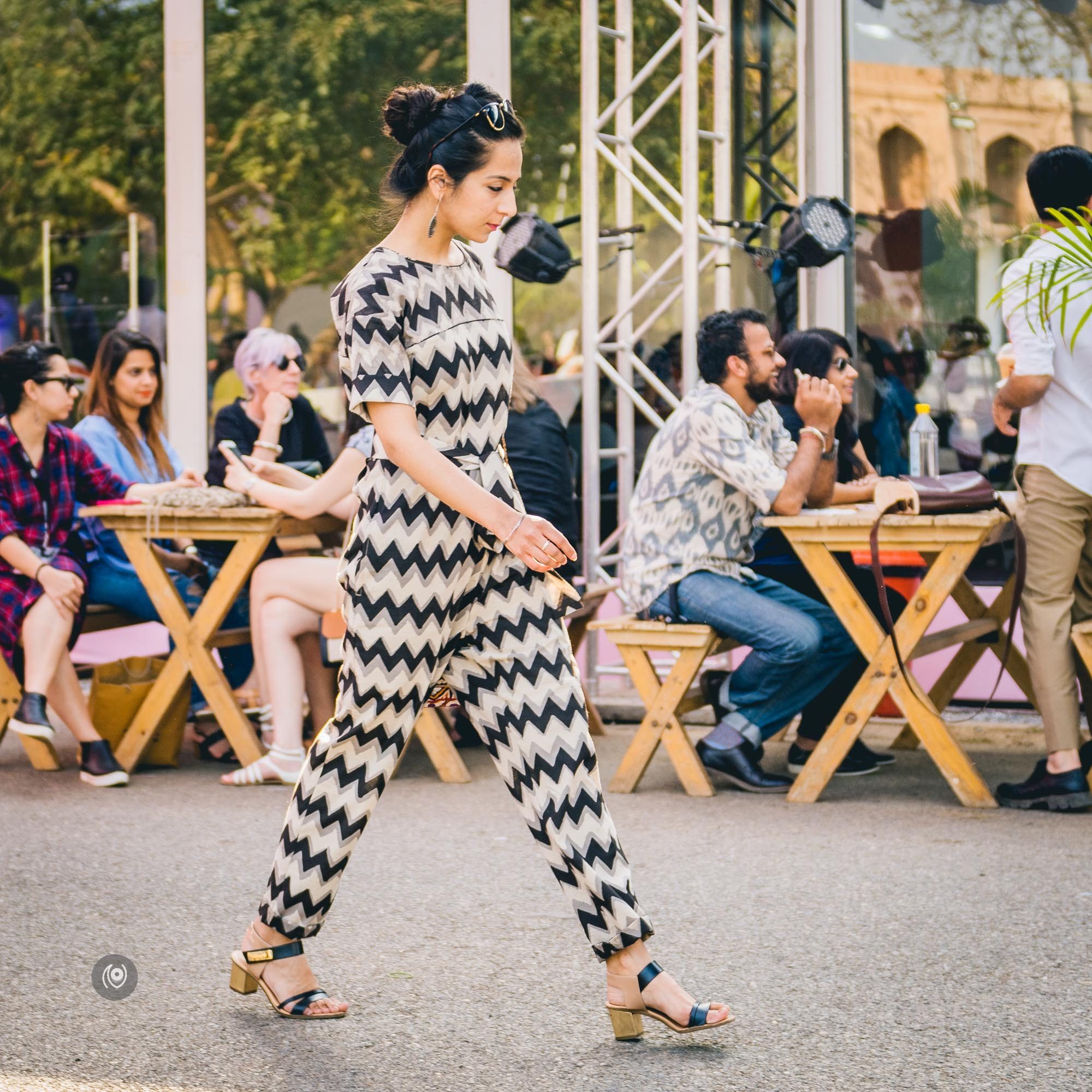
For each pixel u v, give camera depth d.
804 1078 5.36
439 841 8.96
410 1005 6.15
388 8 15.48
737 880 7.98
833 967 6.56
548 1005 6.14
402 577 5.46
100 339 16.47
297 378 11.64
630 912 5.56
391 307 5.35
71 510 11.08
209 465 11.88
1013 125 14.05
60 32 16.36
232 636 11.12
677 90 14.02
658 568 10.17
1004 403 9.49
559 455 11.09
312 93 15.77
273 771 10.52
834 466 10.25
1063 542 9.45
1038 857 8.36
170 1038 5.78
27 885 7.98
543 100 14.93
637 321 14.39
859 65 14.02
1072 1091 5.21
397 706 5.61
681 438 10.13
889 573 11.31
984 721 12.48
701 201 14.55
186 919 7.37
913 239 14.14
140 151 16.27
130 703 11.05
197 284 16.16
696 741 12.27
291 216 15.94
